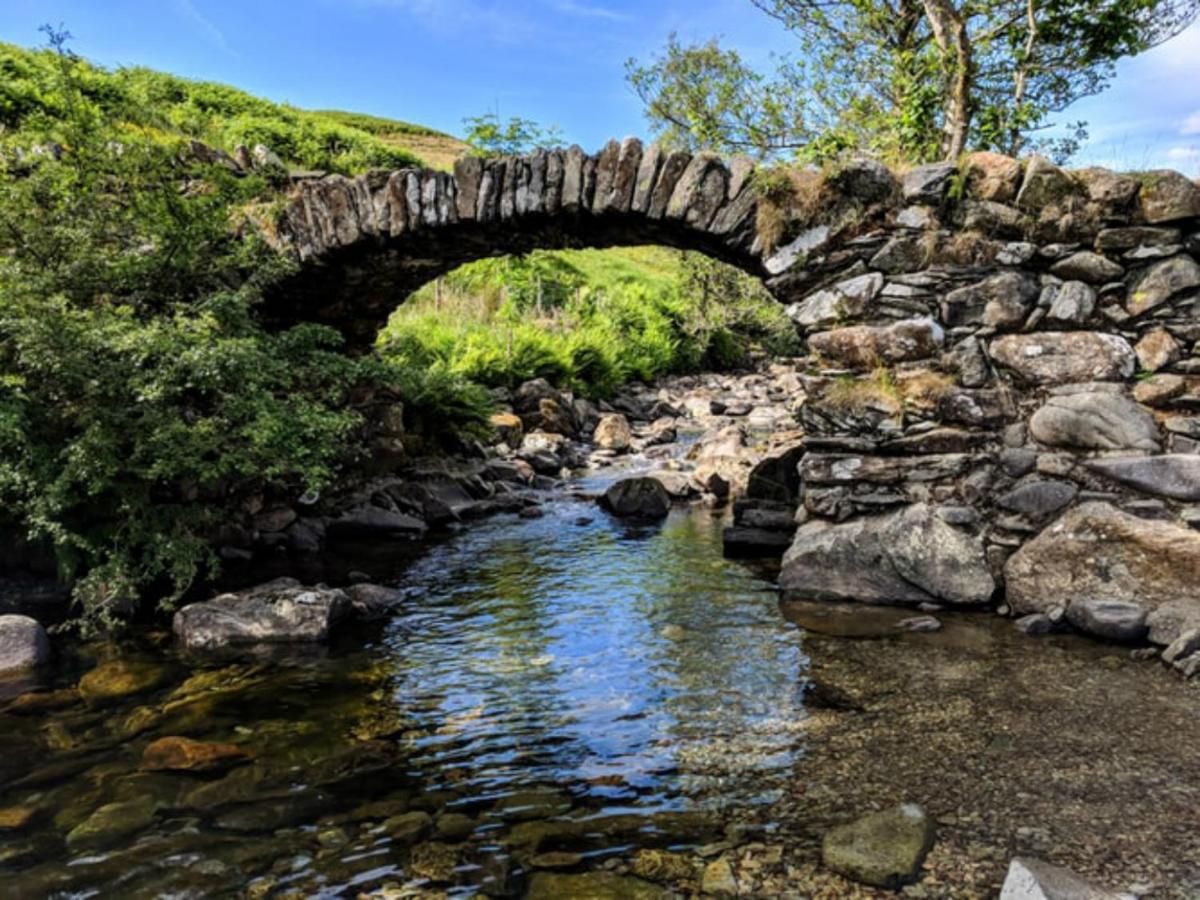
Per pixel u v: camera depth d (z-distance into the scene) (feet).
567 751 11.47
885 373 18.34
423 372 32.32
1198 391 16.24
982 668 13.99
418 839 9.29
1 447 16.79
